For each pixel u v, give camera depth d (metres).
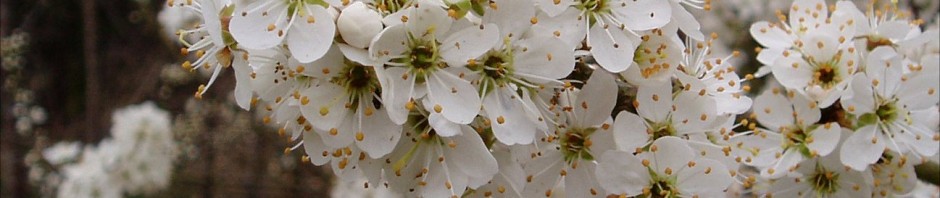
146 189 0.38
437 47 0.12
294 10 0.12
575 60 0.12
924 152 0.16
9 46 0.51
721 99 0.14
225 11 0.12
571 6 0.12
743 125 0.16
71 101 0.56
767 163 0.16
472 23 0.12
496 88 0.12
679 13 0.13
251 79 0.12
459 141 0.12
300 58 0.11
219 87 0.50
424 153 0.13
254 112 0.49
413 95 0.12
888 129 0.16
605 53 0.12
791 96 0.16
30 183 0.48
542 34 0.12
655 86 0.13
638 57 0.13
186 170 0.46
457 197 0.12
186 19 0.38
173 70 0.50
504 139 0.12
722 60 0.15
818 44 0.16
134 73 0.53
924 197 0.21
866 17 0.16
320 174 0.49
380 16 0.11
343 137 0.12
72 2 0.55
